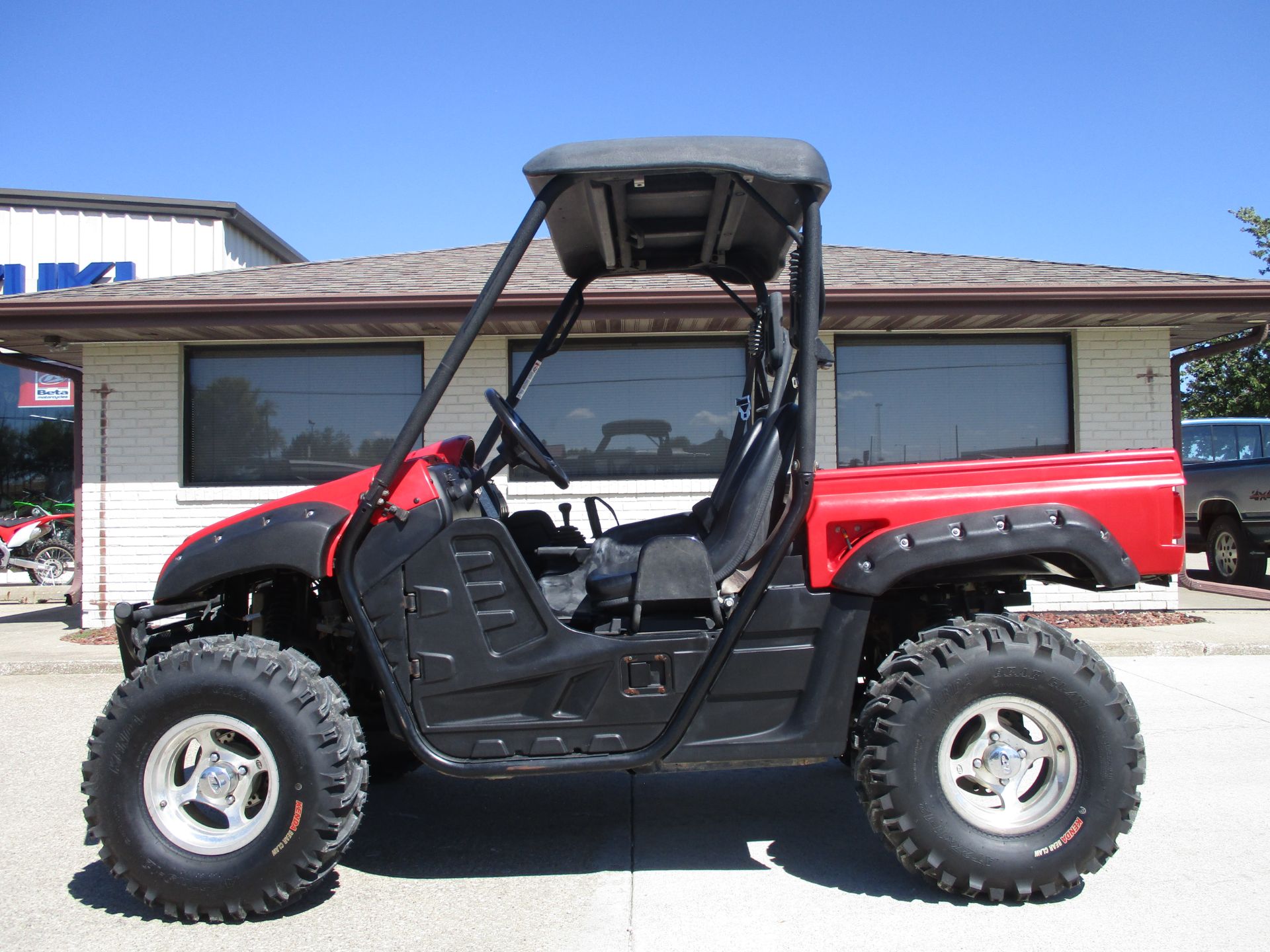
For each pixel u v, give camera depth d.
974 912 2.83
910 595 3.47
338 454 8.41
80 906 2.99
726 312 7.16
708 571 2.97
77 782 4.31
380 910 2.92
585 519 8.17
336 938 2.73
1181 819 3.61
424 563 2.96
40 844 3.55
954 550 2.92
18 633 8.42
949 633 2.94
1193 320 7.87
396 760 4.17
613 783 4.28
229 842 2.85
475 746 2.95
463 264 8.84
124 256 14.46
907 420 8.31
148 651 3.22
